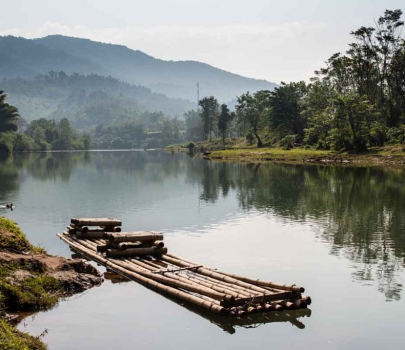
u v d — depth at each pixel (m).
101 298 18.16
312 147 119.44
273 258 23.95
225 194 49.00
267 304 16.95
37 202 43.78
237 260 23.61
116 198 46.53
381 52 114.44
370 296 18.62
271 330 15.60
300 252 25.06
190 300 17.45
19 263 18.91
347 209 38.09
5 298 16.45
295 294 17.34
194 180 65.06
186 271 20.72
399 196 44.69
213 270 20.31
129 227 31.81
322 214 36.03
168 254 23.47
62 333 15.13
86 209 39.41
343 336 15.21
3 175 76.12
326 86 130.88
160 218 35.06
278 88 139.00
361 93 119.12
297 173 72.06
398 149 92.19
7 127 181.12
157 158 141.62
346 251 25.23
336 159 95.81
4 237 21.12
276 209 38.69
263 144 149.12
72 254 24.67
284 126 137.75
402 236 28.50
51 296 17.75
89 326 15.70
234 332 15.48
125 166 100.25
